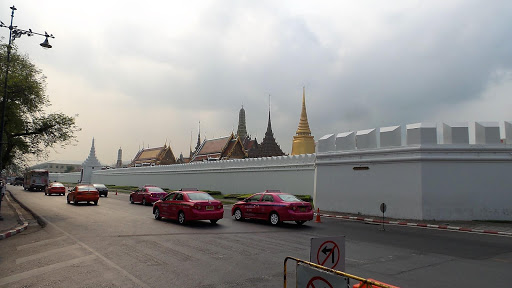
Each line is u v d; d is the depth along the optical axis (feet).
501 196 53.57
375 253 30.35
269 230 43.57
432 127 55.83
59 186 130.31
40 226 46.09
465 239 38.27
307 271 13.89
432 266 25.75
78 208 73.31
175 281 21.25
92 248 31.01
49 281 21.06
